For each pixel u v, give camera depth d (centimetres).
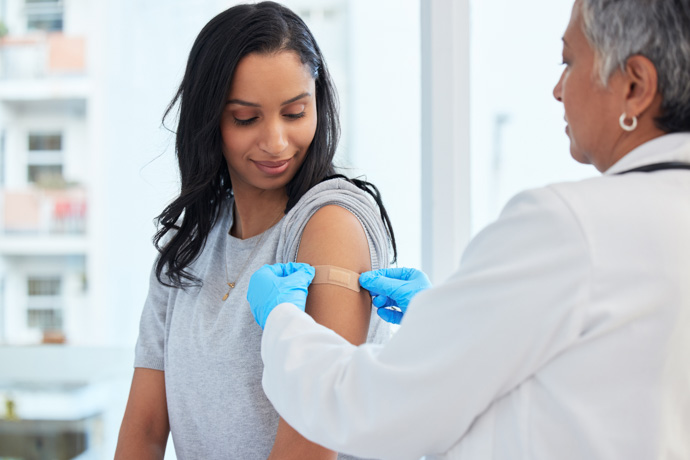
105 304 226
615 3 75
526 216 74
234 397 111
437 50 179
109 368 225
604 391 72
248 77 106
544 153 194
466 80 182
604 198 73
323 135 117
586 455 72
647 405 71
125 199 221
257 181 115
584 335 72
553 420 74
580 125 83
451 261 181
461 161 182
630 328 71
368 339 117
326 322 100
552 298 71
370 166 198
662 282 70
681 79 73
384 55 197
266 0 114
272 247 115
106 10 221
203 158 116
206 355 115
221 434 113
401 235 197
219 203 129
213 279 123
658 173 75
